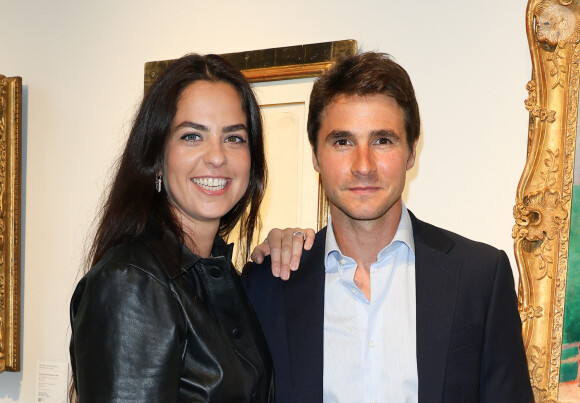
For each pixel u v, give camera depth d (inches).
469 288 58.7
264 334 62.4
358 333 61.1
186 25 97.0
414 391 58.4
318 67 84.4
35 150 106.9
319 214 84.7
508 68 77.1
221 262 57.1
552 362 73.7
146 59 99.8
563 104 73.4
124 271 48.4
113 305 47.2
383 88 57.9
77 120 104.2
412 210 81.9
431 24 81.0
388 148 58.6
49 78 106.3
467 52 79.1
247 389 53.3
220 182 57.2
